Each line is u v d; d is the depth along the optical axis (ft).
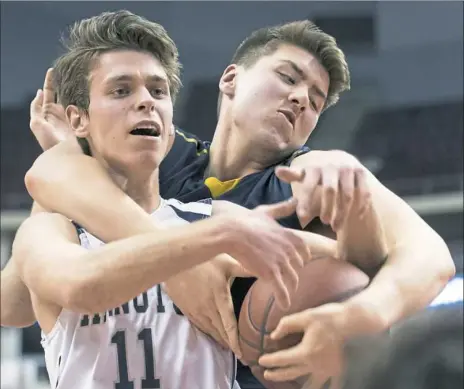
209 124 27.32
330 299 5.41
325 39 7.96
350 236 5.64
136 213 5.96
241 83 8.07
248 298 5.64
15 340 21.20
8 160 26.71
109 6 28.73
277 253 4.87
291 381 5.43
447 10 27.14
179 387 5.83
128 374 5.82
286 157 7.93
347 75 8.28
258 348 5.48
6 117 27.63
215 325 5.86
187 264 4.85
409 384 4.92
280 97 7.70
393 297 5.46
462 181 25.32
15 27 28.25
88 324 5.94
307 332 5.09
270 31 8.13
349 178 5.21
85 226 5.99
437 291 5.83
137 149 6.17
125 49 6.34
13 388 18.65
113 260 4.87
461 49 27.04
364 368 4.98
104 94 6.22
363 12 28.04
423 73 27.37
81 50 6.47
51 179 6.32
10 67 28.30
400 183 26.05
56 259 5.24
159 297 6.09
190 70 28.37
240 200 7.65
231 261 5.85
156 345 5.90
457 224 22.62
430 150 26.13
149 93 6.30
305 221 5.49
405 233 6.38
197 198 7.63
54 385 6.10
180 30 28.76
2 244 23.86
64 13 28.55
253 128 7.77
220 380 5.98
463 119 26.35
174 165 8.19
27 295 8.06
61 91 6.81
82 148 6.83
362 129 26.76
